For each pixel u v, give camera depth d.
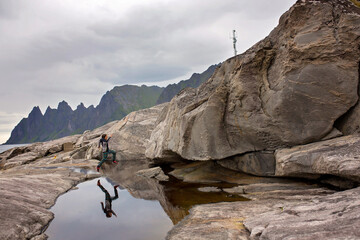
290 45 9.47
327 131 9.16
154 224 7.36
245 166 11.42
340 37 8.83
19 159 29.20
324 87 9.06
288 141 9.91
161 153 16.69
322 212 4.84
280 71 10.03
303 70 9.31
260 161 10.85
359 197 5.00
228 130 11.76
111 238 6.51
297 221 4.71
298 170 8.64
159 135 18.52
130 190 11.96
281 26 10.34
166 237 6.00
